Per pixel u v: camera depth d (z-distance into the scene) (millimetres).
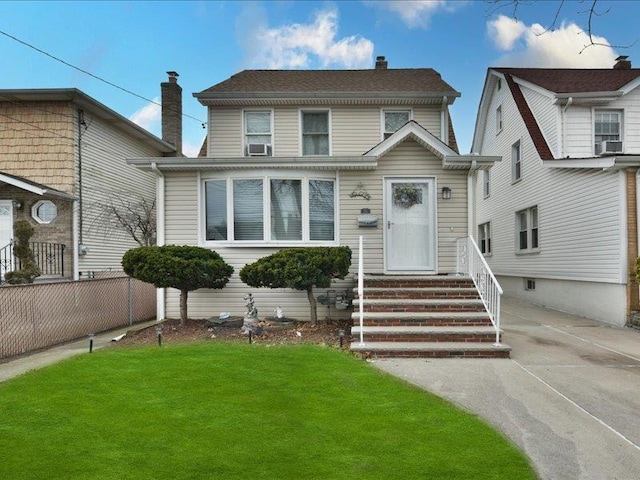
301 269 8445
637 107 13211
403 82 14656
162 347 7609
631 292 10195
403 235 10289
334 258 8750
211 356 6859
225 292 10172
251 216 10141
